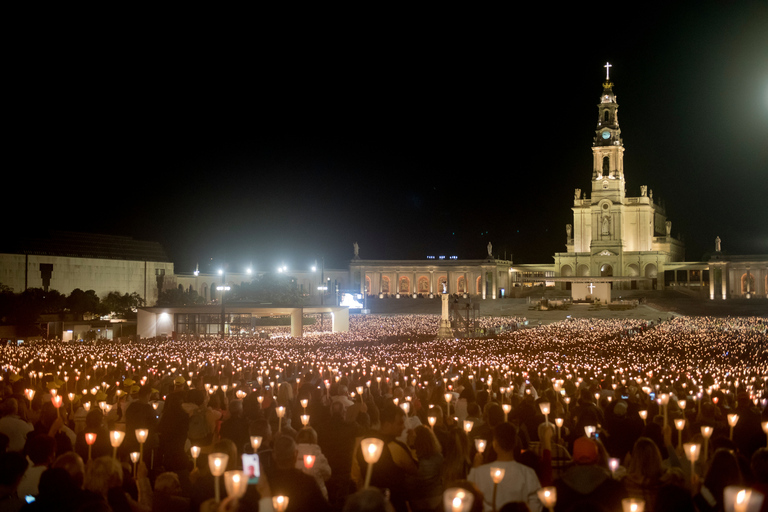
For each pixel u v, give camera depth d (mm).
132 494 11859
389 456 11852
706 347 63625
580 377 33000
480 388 25344
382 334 90688
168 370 37531
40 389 25125
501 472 10031
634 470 10516
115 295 136875
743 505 7559
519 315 139375
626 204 182250
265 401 19594
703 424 15625
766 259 161125
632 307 142125
